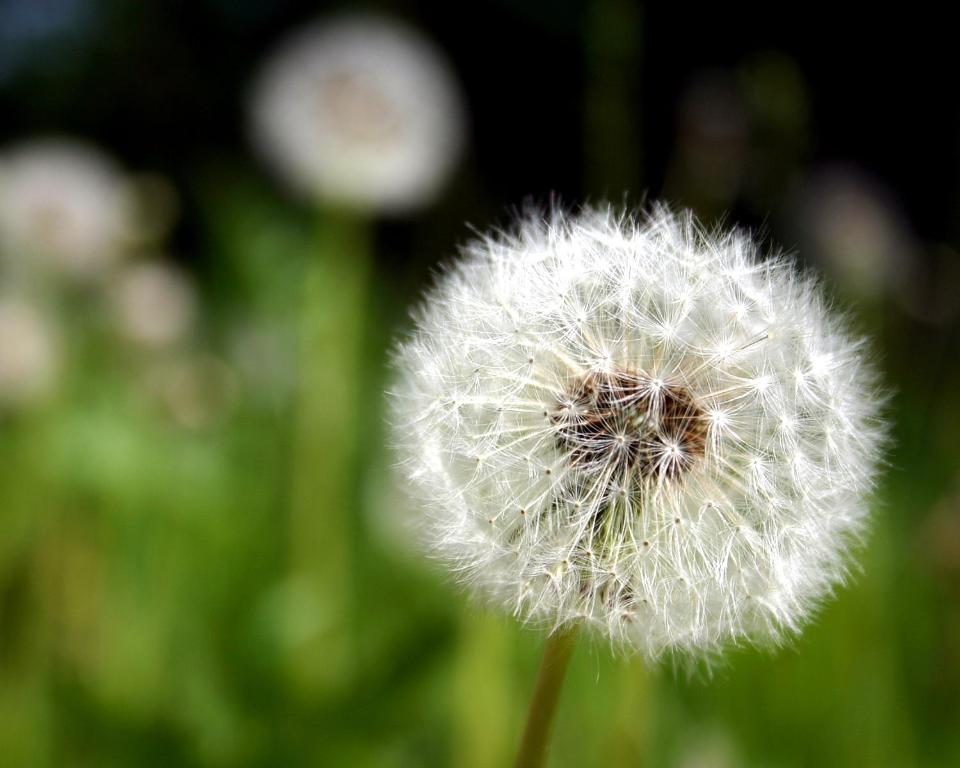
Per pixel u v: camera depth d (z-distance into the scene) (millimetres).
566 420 176
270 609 252
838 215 410
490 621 229
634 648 168
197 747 237
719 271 181
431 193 385
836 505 176
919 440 406
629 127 300
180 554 288
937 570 308
